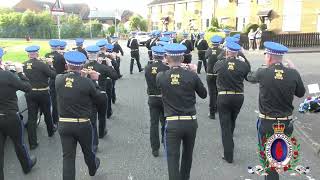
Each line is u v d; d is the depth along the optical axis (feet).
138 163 22.63
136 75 57.88
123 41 165.89
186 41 48.60
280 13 116.37
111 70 25.66
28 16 176.35
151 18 214.48
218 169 21.63
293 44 104.47
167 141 17.66
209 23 155.84
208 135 27.99
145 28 216.13
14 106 19.33
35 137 25.20
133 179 20.34
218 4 146.30
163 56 23.09
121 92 44.34
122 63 74.54
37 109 25.58
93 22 203.10
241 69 22.40
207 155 23.88
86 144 18.66
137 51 59.47
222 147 25.38
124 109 35.99
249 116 33.53
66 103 17.97
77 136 18.20
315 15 112.06
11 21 177.37
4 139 19.49
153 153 23.73
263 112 17.33
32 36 176.86
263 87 17.17
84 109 18.22
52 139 27.25
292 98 17.13
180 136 17.60
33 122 25.12
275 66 17.19
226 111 22.79
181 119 17.51
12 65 20.92
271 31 104.22
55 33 178.81
